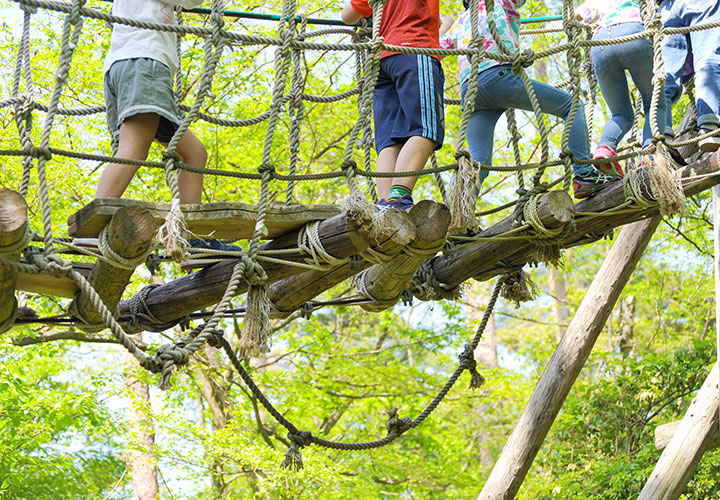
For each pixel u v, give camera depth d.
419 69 4.46
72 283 3.88
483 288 15.38
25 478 10.27
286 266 4.15
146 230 3.51
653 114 4.54
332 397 11.85
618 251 7.29
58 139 9.45
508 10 4.94
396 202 4.29
